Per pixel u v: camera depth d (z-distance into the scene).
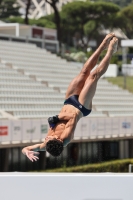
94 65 28.92
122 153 128.12
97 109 146.00
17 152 103.88
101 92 160.38
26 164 105.81
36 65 161.88
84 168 108.56
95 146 123.06
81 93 28.17
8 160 100.44
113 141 126.06
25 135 101.62
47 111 129.62
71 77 166.38
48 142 27.27
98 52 29.17
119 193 28.02
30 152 27.83
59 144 27.11
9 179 28.19
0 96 124.56
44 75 156.12
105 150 124.38
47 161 110.00
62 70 168.62
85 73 28.80
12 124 99.12
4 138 97.81
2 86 131.12
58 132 27.45
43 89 143.38
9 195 28.19
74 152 115.50
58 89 148.00
